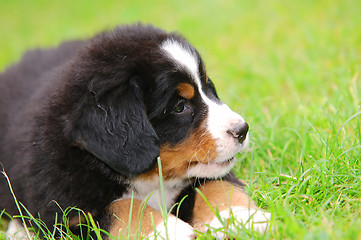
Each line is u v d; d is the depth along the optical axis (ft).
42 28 41.91
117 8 43.29
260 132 16.12
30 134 13.17
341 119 15.25
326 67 21.18
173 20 35.42
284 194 11.98
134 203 12.34
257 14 33.01
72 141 12.04
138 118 12.06
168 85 12.48
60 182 12.23
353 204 11.24
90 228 12.14
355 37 23.31
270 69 23.40
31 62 18.22
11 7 51.11
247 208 11.87
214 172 13.04
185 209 13.11
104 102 11.89
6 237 13.55
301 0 32.53
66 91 12.49
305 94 19.85
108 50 12.82
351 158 12.71
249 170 15.03
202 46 28.63
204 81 13.43
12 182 13.80
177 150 12.71
